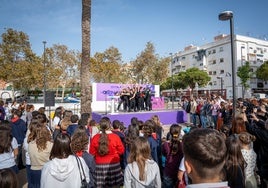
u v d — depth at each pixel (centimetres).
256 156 371
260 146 404
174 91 6009
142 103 1777
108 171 417
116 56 3953
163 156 470
